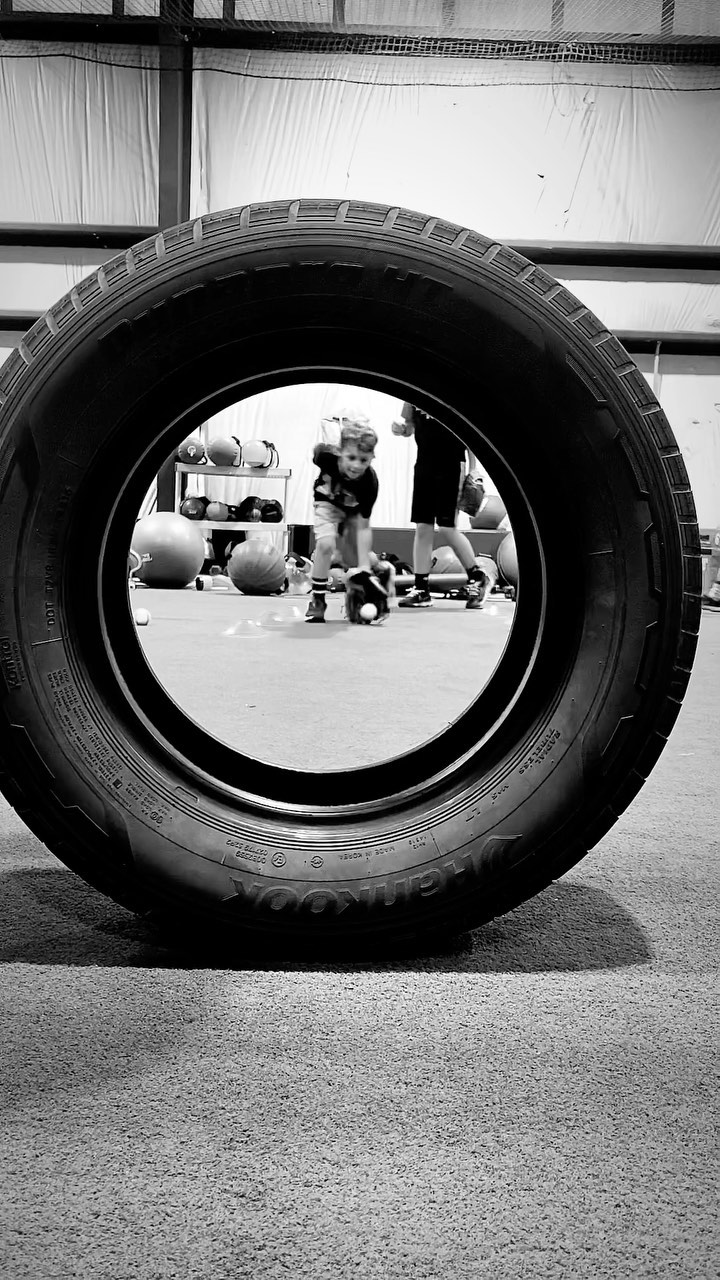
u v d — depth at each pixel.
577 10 7.03
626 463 0.76
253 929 0.79
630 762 0.78
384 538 7.62
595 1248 0.46
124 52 7.19
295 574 6.86
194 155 7.47
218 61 7.30
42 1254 0.45
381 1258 0.45
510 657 0.85
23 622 0.77
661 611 0.77
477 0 7.04
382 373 0.81
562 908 0.95
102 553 0.82
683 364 7.64
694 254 7.45
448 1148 0.54
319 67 7.31
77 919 0.89
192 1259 0.45
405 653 3.13
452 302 0.76
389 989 0.75
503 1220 0.48
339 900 0.79
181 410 0.80
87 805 0.78
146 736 0.83
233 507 7.09
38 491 0.77
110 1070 0.62
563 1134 0.56
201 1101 0.58
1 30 7.07
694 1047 0.67
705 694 2.48
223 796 0.82
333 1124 0.56
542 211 7.59
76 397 0.77
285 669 2.70
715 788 1.48
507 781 0.80
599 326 0.78
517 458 0.79
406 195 7.56
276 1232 0.47
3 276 7.49
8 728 0.77
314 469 7.79
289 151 7.49
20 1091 0.59
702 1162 0.54
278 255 0.76
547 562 0.80
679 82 7.33
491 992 0.75
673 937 0.87
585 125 7.45
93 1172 0.51
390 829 0.81
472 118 7.45
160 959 0.80
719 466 7.72
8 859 1.06
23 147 7.38
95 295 0.77
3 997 0.72
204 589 6.79
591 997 0.75
